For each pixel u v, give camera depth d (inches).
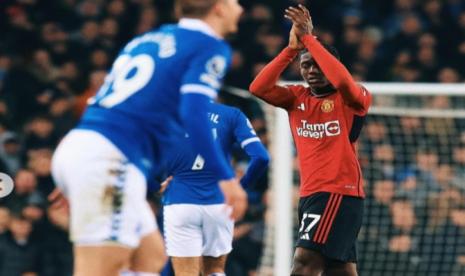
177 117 510.3
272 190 1074.7
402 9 1540.4
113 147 492.4
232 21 520.4
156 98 498.9
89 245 491.2
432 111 1083.9
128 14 1440.7
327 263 689.0
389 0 1550.2
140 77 501.7
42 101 1301.7
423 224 1089.4
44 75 1344.7
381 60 1449.3
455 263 1082.7
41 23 1428.4
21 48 1375.5
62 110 1246.3
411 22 1478.8
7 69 1343.5
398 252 1079.0
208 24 512.1
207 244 786.8
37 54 1353.3
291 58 681.0
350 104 661.9
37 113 1301.7
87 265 492.1
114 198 490.6
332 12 1525.6
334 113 673.6
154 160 510.6
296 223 1077.1
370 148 1119.0
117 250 494.0
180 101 504.7
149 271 520.4
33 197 1120.8
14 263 1071.6
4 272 1069.1
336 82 646.5
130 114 497.7
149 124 499.5
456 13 1528.1
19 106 1301.7
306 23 662.5
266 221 1112.8
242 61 1379.2
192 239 776.3
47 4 1448.1
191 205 770.8
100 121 497.0
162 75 499.5
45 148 1215.6
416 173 1111.0
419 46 1461.6
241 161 1140.5
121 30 1423.5
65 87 1320.1
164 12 1457.9
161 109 500.4
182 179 773.9
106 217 490.3
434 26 1503.4
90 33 1400.1
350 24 1471.5
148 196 1036.5
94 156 490.3
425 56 1453.0
